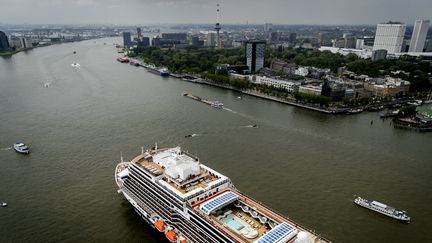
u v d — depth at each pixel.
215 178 133.50
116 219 141.00
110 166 188.50
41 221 139.38
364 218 142.00
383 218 142.38
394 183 173.38
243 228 107.44
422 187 169.88
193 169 131.62
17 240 127.75
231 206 121.44
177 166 131.88
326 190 164.25
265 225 109.88
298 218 140.88
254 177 176.25
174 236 119.19
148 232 132.75
